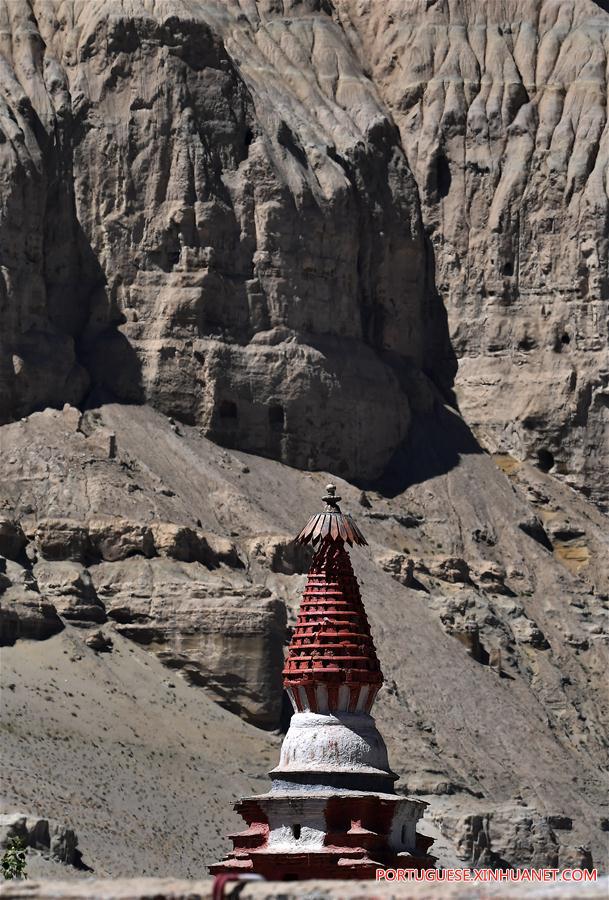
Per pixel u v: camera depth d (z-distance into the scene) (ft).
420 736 382.22
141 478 422.00
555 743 401.49
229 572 399.65
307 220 476.95
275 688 371.97
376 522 452.76
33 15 481.87
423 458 480.64
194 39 478.59
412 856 176.76
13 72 469.16
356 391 473.26
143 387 451.53
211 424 452.35
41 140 459.73
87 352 453.17
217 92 478.59
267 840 177.68
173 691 367.45
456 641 418.51
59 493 405.59
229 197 472.03
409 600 423.64
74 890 102.58
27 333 435.53
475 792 372.99
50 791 314.35
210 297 461.37
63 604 374.84
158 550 392.27
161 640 376.07
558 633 445.37
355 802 176.24
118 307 459.32
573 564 470.39
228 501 427.33
